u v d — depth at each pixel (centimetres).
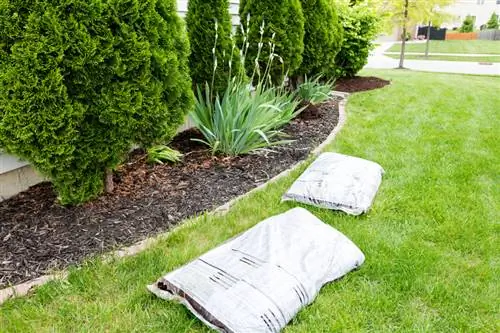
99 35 202
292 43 443
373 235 226
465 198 272
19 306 166
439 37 2667
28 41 187
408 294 181
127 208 240
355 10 717
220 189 274
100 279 182
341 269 189
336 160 307
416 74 891
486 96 611
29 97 191
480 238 226
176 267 193
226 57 346
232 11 499
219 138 329
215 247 203
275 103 383
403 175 308
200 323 159
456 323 165
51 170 214
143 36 220
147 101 228
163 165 306
